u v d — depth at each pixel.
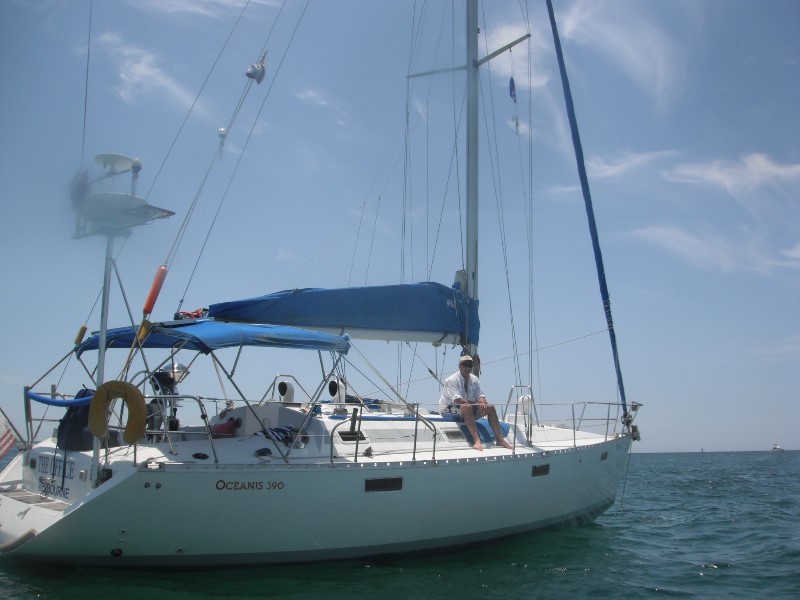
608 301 9.73
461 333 8.20
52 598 4.73
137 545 5.07
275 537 5.46
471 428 7.27
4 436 6.47
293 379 7.55
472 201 9.14
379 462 5.90
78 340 6.25
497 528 6.90
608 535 8.34
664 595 5.59
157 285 5.37
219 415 7.00
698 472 26.16
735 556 7.16
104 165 4.68
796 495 14.46
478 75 9.50
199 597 4.91
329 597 5.09
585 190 10.11
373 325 7.48
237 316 6.84
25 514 5.36
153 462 5.09
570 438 8.77
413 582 5.68
